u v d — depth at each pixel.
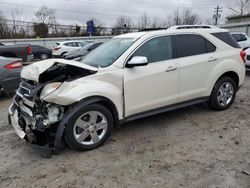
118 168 3.19
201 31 4.75
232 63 5.02
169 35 4.32
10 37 38.88
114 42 4.51
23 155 3.56
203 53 4.68
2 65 6.08
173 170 3.12
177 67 4.29
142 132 4.23
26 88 3.70
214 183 2.86
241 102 5.81
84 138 3.54
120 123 3.88
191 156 3.44
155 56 4.13
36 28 41.78
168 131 4.25
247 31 24.75
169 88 4.27
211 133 4.15
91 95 3.45
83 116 3.48
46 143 3.46
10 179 3.01
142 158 3.42
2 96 6.69
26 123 3.64
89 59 4.32
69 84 3.36
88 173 3.10
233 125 4.46
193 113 5.08
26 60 13.31
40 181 2.96
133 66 3.81
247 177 2.95
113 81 3.69
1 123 4.76
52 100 3.26
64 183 2.92
